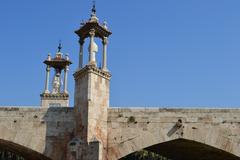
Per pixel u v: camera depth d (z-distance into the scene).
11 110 37.59
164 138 36.12
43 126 37.28
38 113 37.62
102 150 35.22
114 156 35.81
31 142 36.94
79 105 36.84
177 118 36.50
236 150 35.72
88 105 35.56
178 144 38.59
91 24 38.12
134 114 36.75
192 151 41.31
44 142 36.94
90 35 38.12
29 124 37.31
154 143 36.03
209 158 43.50
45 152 36.72
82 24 39.16
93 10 39.41
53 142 36.94
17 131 37.12
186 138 36.06
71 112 37.59
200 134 36.12
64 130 37.16
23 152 40.03
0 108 37.53
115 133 36.34
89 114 35.38
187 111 36.62
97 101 36.38
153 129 36.34
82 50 39.50
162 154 45.44
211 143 36.00
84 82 36.88
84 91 36.56
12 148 40.03
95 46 37.78
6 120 37.31
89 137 34.91
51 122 37.38
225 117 36.38
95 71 36.84
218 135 36.06
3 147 41.12
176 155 45.19
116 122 36.59
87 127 35.06
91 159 34.09
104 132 36.28
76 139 35.31
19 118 37.41
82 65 38.69
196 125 36.28
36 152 37.00
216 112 36.53
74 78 38.69
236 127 36.12
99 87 36.91
